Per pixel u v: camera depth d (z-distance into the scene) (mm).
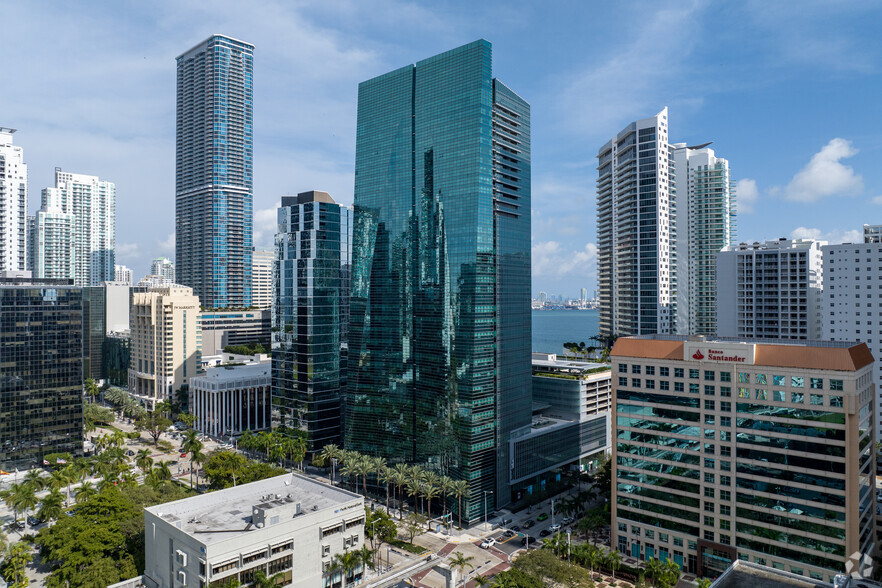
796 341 154625
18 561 139000
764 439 137500
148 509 138000
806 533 131250
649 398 156000
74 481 198125
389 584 146750
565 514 185375
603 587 144625
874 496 141875
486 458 194125
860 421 129750
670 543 151750
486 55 196375
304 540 135625
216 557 119875
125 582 134500
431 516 195500
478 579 140500
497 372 199625
